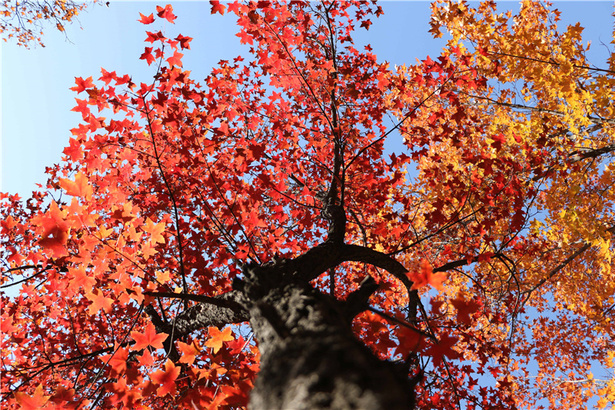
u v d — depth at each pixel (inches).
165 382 109.5
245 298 95.1
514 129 253.3
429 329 139.1
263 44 189.9
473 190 191.8
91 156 157.4
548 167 217.8
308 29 214.7
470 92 283.3
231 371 112.6
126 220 121.3
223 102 222.8
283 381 54.3
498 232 252.8
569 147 232.8
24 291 174.2
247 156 185.5
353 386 47.7
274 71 200.5
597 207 254.4
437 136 202.4
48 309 214.1
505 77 243.9
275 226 219.0
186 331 144.4
